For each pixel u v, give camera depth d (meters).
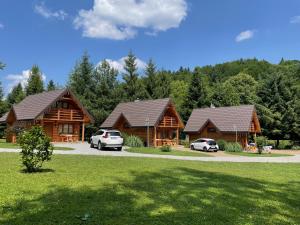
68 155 24.34
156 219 8.50
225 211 9.59
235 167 21.53
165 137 54.94
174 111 53.69
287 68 94.12
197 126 58.62
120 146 34.62
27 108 47.28
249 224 8.52
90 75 69.44
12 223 7.85
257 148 46.72
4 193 10.59
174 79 118.19
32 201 9.80
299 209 10.52
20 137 15.26
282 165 24.30
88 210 9.02
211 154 37.72
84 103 61.69
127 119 52.59
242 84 87.81
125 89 73.25
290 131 61.56
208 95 77.31
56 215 8.52
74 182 12.72
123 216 8.64
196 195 11.38
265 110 62.66
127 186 12.34
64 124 48.69
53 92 47.31
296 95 65.38
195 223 8.35
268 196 12.02
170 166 19.56
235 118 55.25
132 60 74.06
